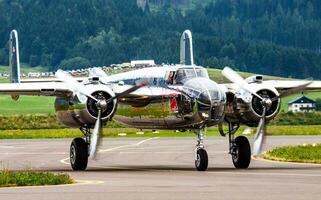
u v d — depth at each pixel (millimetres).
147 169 59031
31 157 74438
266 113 57906
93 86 57781
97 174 54656
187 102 56656
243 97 57312
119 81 61156
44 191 43844
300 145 84250
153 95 58188
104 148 86812
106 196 41656
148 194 42219
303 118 178250
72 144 58938
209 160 67438
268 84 58156
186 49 67875
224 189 44062
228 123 59000
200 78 57219
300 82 59219
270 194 41750
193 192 42875
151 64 61625
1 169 60844
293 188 44250
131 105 59406
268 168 58000
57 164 65875
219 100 55844
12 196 42000
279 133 129625
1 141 108188
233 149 58469
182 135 124125
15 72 84875
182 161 67500
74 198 41062
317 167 58656
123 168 60500
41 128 159750
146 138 112250
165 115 58156
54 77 69312
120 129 144625
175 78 57812
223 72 58844
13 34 85438
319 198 40188
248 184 46531
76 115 57906
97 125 57312
